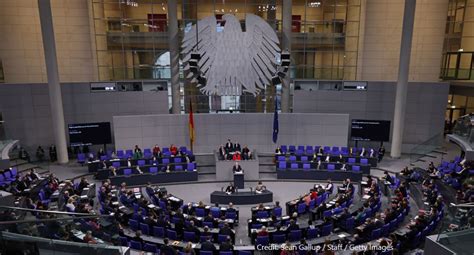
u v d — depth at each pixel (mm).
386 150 25312
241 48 23578
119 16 26031
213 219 13648
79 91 23953
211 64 23438
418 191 16703
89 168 20875
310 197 16141
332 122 23578
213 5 25531
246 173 20688
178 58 25078
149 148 23328
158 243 12172
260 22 23969
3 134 20469
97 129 23047
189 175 20516
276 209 14820
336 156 21609
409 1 21406
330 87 26453
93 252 7586
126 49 26438
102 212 14586
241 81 23578
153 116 23141
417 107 24797
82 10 25531
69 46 25875
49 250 7273
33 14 25016
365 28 26531
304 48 26781
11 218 7973
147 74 26781
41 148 22797
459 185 16922
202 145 23984
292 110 26297
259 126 23969
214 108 27031
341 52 26953
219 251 11180
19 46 25234
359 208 14602
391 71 26938
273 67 24109
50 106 23172
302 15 26359
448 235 7504
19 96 22875
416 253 10547
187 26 25562
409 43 21969
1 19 24766
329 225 12945
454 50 26766
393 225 13297
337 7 26344
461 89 26109
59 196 15547
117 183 19594
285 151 23484
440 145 24047
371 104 25141
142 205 14992
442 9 25859
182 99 26500
